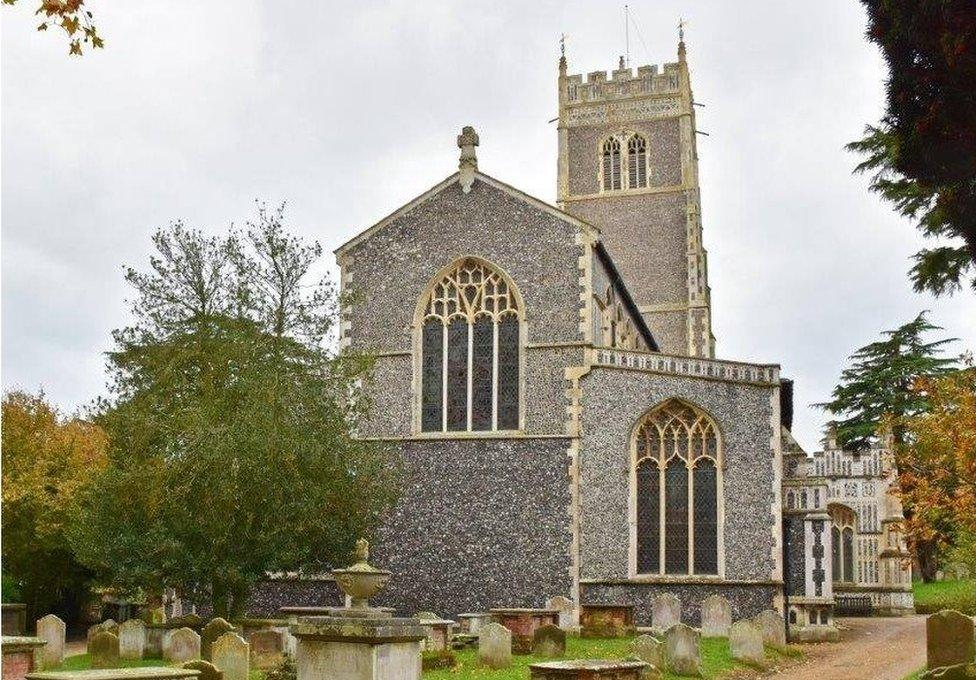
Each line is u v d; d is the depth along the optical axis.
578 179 72.94
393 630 15.52
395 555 37.16
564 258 38.03
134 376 32.09
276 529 30.11
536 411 37.19
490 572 36.34
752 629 26.88
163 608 40.31
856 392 65.19
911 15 16.91
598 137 73.06
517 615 30.42
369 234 40.09
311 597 37.72
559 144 73.56
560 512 36.22
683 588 35.28
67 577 43.78
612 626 32.97
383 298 39.56
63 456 40.00
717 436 36.16
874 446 57.50
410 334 38.97
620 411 36.69
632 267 69.75
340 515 31.94
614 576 35.56
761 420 36.06
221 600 31.62
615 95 73.25
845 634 38.38
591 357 37.12
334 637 15.52
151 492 29.53
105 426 31.73
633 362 37.00
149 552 29.98
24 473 38.91
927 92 17.52
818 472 54.88
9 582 42.72
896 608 51.25
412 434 38.12
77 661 28.92
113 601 44.09
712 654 27.83
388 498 33.66
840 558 54.03
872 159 25.73
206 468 29.67
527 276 38.25
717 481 35.91
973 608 50.59
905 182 25.16
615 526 35.91
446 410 38.25
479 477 37.16
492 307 38.56
